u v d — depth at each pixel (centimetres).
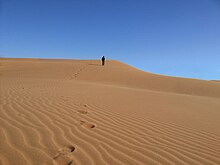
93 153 378
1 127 466
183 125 592
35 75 2638
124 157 371
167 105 900
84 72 3070
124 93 1178
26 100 759
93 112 662
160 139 470
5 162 325
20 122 509
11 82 1495
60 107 686
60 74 2855
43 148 380
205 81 2802
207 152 415
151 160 366
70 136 448
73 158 354
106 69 3372
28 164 325
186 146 439
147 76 3027
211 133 536
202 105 995
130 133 495
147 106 833
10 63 3412
